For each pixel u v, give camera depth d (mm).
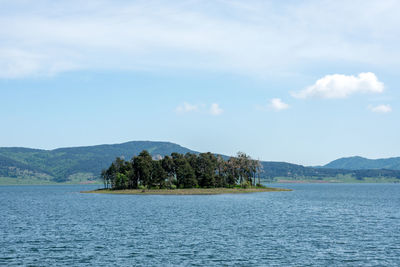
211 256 54812
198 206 146500
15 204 174375
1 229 83062
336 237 70625
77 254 56438
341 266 49500
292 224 89875
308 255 55438
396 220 98562
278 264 50375
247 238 69500
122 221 96688
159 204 158875
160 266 49531
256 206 146250
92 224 91062
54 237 71500
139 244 63781
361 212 121938
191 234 74375
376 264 50406
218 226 86312
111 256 55094
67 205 160750
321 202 173500
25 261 52469
